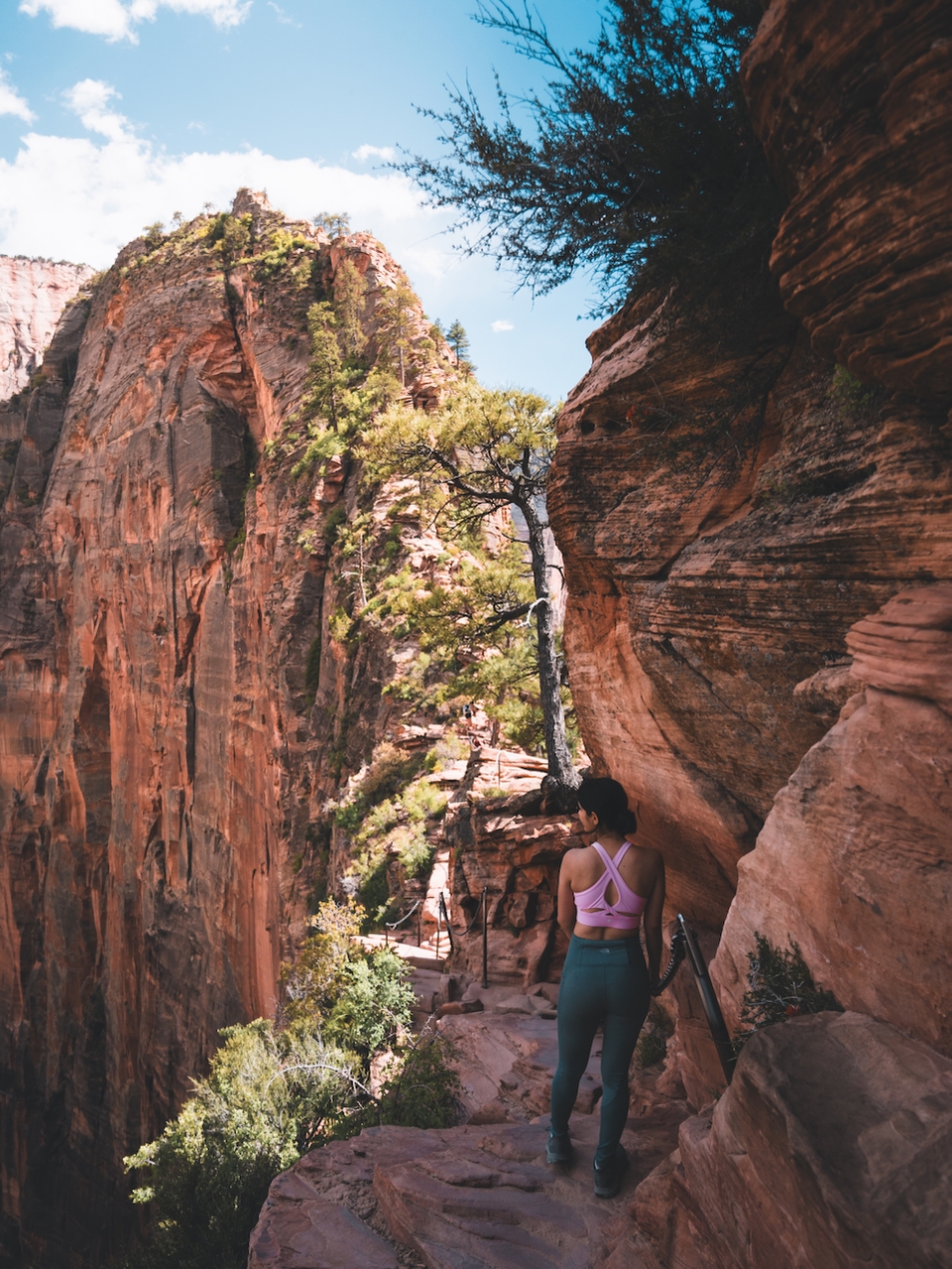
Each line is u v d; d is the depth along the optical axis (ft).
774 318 16.61
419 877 80.43
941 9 8.63
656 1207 11.03
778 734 16.63
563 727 52.80
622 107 15.69
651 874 13.12
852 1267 7.13
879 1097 8.18
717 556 16.67
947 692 9.39
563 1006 13.26
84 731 245.04
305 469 162.40
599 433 21.77
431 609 64.75
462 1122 27.22
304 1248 12.89
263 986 141.28
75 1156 223.30
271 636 156.66
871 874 9.87
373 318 189.06
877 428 13.25
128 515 234.58
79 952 239.91
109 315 266.77
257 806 158.61
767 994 11.07
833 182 10.36
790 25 10.03
